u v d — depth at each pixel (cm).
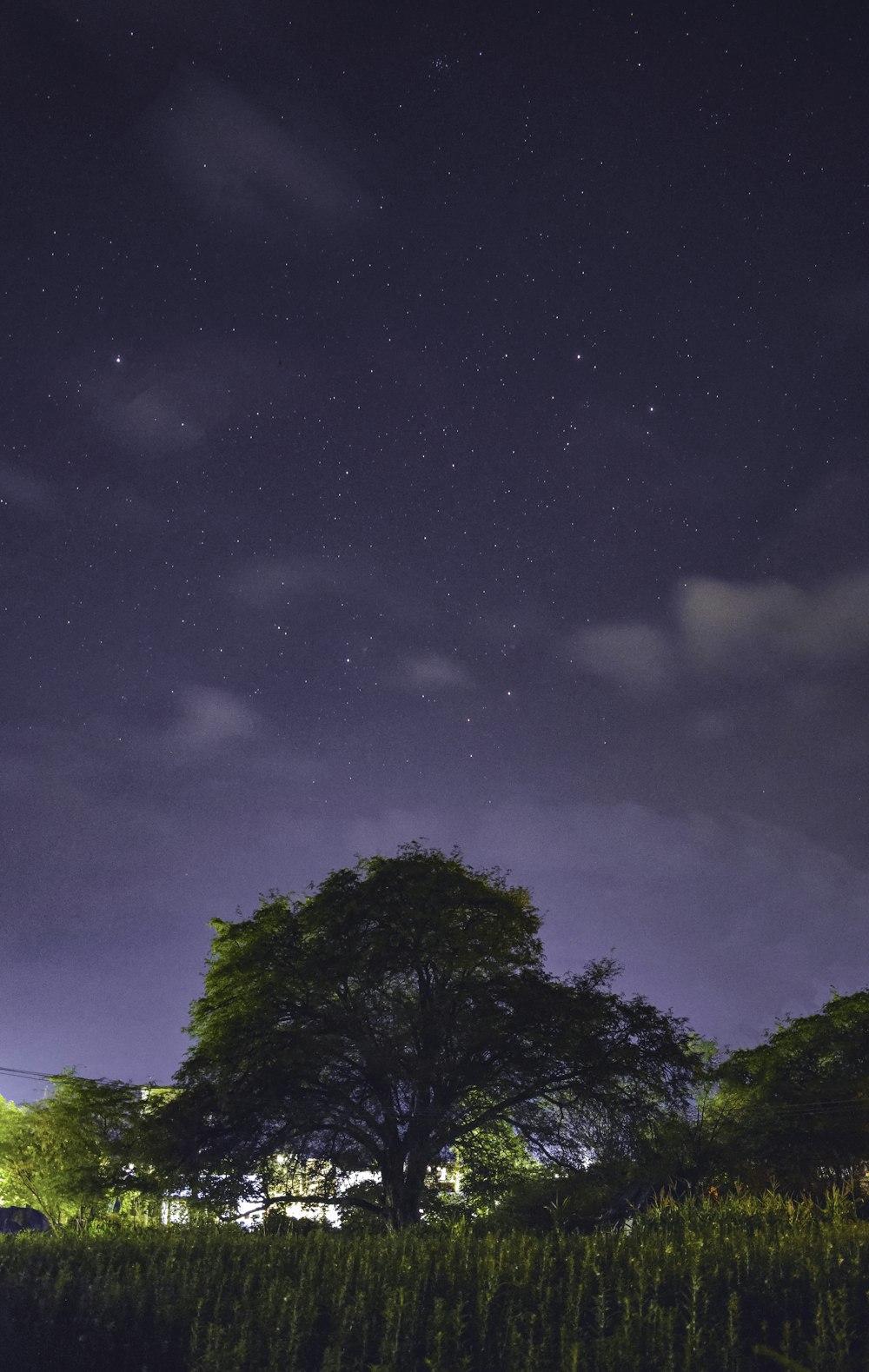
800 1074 3369
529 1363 740
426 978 3100
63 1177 2927
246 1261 1117
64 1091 3075
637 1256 948
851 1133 2934
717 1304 793
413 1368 775
